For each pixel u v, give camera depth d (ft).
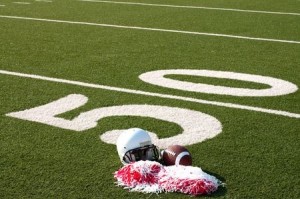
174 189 15.35
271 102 22.76
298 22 44.14
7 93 23.45
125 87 24.48
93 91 23.86
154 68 27.73
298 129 19.97
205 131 19.61
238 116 21.13
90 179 16.07
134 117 20.88
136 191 15.39
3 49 31.76
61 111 21.40
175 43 34.30
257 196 15.35
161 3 55.52
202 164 17.08
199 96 23.40
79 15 46.75
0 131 19.40
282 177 16.39
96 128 19.76
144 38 35.91
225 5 54.29
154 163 15.92
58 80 25.39
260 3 56.34
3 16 45.93
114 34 37.35
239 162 17.25
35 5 53.72
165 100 22.85
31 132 19.36
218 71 27.35
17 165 16.90
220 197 15.21
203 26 41.32
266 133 19.53
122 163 16.90
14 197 15.16
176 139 18.90
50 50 31.58
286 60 29.96
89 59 29.35
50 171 16.55
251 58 30.32
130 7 52.29
